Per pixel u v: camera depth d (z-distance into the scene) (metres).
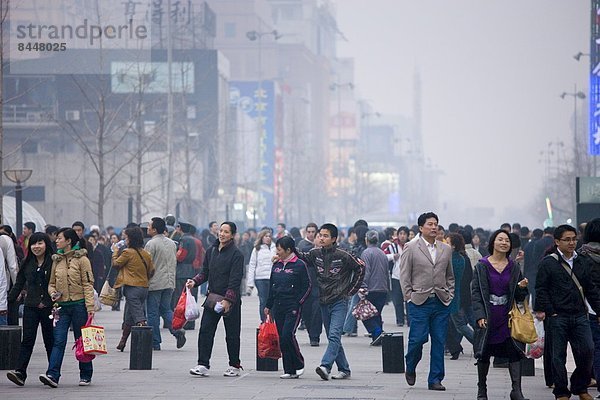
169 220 65.06
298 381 40.91
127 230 51.16
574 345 34.47
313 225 62.31
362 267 41.16
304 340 60.75
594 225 34.62
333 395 36.59
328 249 41.28
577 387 34.81
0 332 44.53
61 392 37.53
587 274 34.28
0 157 70.69
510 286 34.53
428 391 38.03
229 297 41.78
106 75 118.19
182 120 170.25
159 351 52.72
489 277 34.59
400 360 44.12
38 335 61.81
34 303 39.09
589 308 35.41
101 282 72.19
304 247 62.06
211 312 42.09
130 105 143.25
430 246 38.56
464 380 42.06
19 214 77.44
